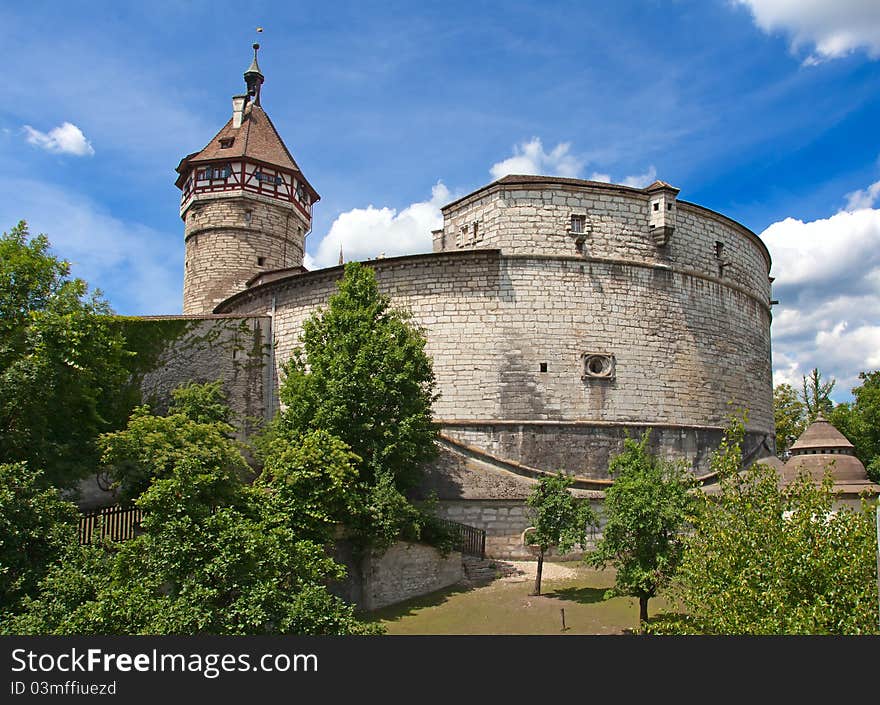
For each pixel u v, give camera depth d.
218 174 46.22
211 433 19.28
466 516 25.30
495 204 30.25
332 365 22.48
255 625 11.29
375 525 19.98
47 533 13.45
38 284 19.08
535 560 25.36
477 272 29.69
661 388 30.08
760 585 10.58
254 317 33.28
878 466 37.12
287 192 47.75
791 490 11.95
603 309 29.78
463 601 21.02
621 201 30.73
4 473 13.77
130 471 18.61
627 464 18.69
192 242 46.62
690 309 31.48
